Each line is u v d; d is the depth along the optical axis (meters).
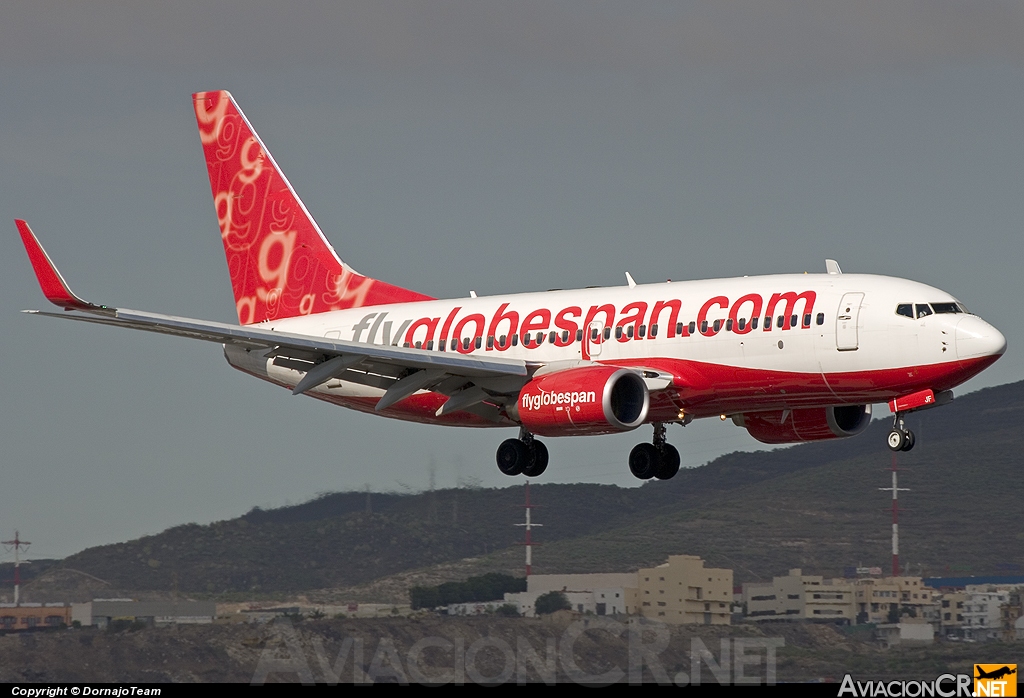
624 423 113.88
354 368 124.81
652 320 119.88
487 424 134.50
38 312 108.44
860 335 111.00
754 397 117.44
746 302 116.12
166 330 115.75
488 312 130.62
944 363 108.62
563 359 124.00
